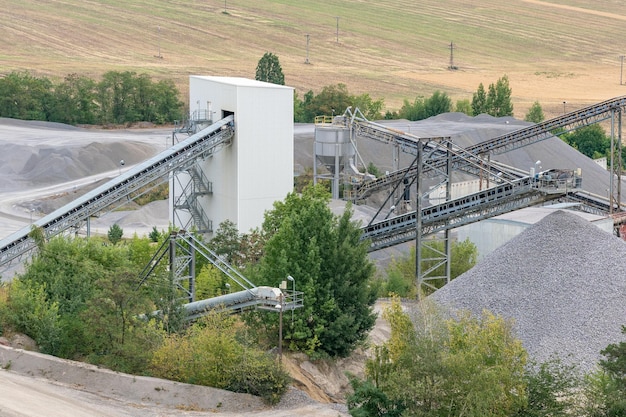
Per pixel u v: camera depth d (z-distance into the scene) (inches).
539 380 3307.1
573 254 4387.3
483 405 3070.9
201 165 6225.4
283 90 6043.3
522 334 4030.5
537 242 4505.4
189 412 3415.4
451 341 3289.9
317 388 4028.1
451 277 5748.0
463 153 6441.9
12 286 4244.6
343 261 4281.5
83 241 4645.7
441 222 5334.6
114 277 3897.6
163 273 4065.0
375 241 5413.4
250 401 3516.2
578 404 3270.2
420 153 5393.7
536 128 6683.1
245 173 5989.2
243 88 5930.1
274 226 5236.2
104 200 5447.8
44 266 4313.5
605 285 4200.3
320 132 7007.9
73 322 3917.3
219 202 6122.1
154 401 3499.0
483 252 5910.4
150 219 7391.7
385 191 7770.7
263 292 3954.2
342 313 4222.4
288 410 3449.8
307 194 5305.1
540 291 4239.7
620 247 4431.6
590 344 3912.4
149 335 3806.6
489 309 4227.4
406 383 3134.8
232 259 5216.5
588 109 6535.4
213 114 6215.6
